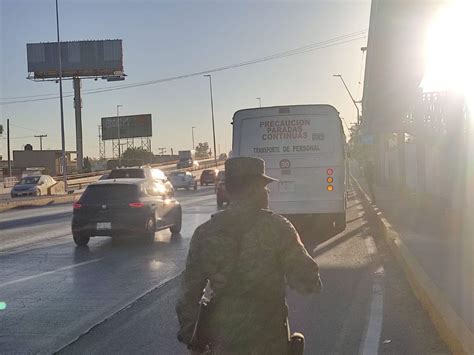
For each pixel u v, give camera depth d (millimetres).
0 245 16000
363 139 41125
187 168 83250
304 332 7312
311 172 16125
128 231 15125
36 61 84938
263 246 3346
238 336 3285
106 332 7469
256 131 16328
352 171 64500
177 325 7758
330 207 16078
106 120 100625
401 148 31234
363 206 27469
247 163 3502
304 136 16156
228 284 3336
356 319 7871
